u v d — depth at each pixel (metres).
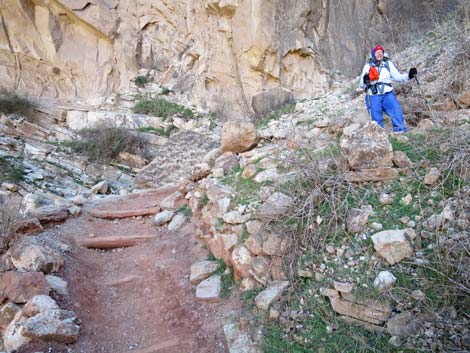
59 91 16.34
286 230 3.24
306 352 2.66
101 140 13.12
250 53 13.97
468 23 5.96
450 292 2.50
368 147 3.42
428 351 2.35
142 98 15.68
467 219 2.79
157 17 16.98
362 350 2.50
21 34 16.14
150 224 5.39
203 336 3.14
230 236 3.71
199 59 15.80
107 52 16.89
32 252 3.85
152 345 3.21
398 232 2.85
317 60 13.60
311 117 6.11
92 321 3.48
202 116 14.61
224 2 14.23
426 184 3.21
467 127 3.63
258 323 2.95
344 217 3.15
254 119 9.05
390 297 2.60
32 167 11.62
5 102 13.72
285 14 13.60
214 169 5.12
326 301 2.87
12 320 3.25
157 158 9.13
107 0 16.75
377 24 12.70
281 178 3.81
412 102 4.79
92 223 5.52
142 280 4.11
